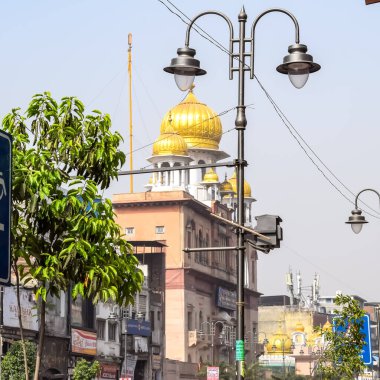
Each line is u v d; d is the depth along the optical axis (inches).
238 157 1259.8
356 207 2228.1
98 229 1079.0
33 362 3663.9
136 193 6550.2
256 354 7519.7
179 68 1234.6
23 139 1130.0
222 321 6948.8
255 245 1253.1
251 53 1261.1
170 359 5954.7
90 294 1110.4
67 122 1130.0
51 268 1066.1
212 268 6948.8
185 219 6501.0
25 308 3907.5
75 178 1089.4
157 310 5802.2
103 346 4849.9
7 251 616.4
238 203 1255.5
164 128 7480.3
